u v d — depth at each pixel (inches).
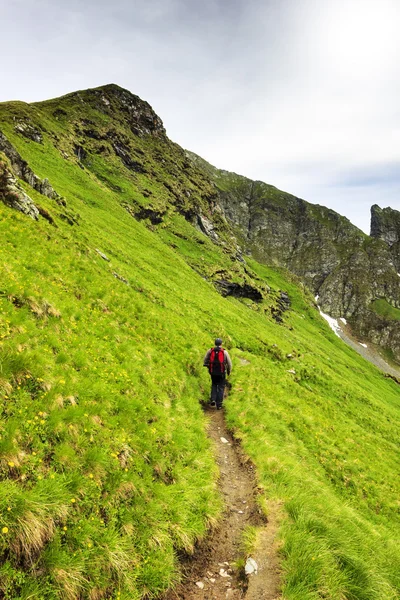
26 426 303.3
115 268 1327.5
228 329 1833.2
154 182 6604.3
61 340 493.4
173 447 445.7
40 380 367.6
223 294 4436.5
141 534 305.7
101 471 323.3
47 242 917.2
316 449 789.2
